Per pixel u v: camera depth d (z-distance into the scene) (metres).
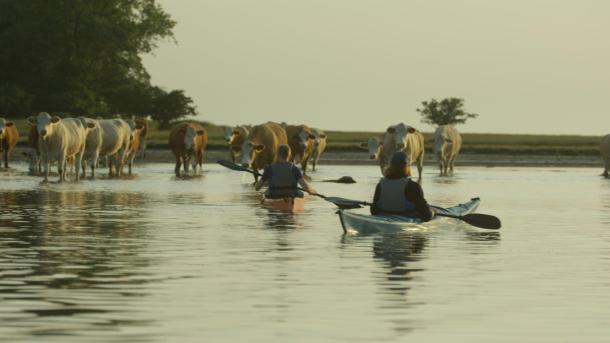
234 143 80.62
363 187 57.81
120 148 72.69
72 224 33.44
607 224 35.06
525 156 120.12
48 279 21.22
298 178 40.12
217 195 49.25
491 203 46.06
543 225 34.62
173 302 18.66
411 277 21.77
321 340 15.70
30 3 162.25
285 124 89.81
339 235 29.98
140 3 166.88
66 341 15.45
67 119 63.88
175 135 74.94
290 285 20.62
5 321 16.84
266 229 31.89
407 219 31.09
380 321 17.08
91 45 160.38
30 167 71.94
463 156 118.62
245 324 16.78
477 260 24.64
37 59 161.12
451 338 15.89
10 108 156.62
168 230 31.56
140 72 169.75
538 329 16.55
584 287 20.61
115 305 18.31
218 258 24.67
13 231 31.05
